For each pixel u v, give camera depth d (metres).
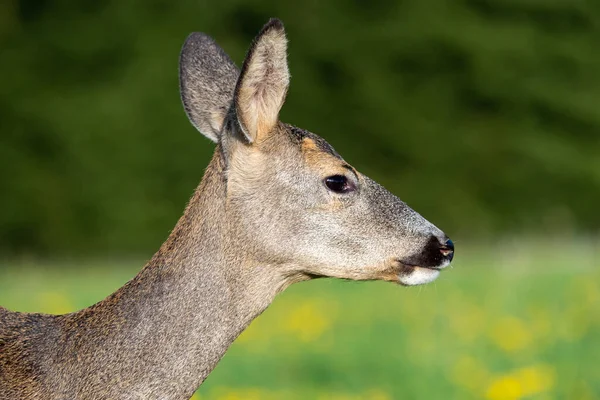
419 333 12.46
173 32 39.78
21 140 37.78
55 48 40.06
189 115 6.95
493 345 11.50
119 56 40.03
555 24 40.94
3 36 40.34
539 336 11.73
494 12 41.53
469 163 39.22
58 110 37.94
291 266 6.57
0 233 36.44
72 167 37.16
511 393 8.97
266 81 6.47
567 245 23.66
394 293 15.88
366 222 6.70
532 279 16.27
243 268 6.43
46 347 6.23
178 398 6.24
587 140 39.81
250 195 6.47
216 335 6.32
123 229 36.50
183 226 6.42
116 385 6.14
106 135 37.38
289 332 12.58
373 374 10.54
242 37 40.84
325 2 41.47
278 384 10.27
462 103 40.62
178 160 37.44
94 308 6.33
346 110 40.47
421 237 6.75
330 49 40.78
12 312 6.47
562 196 38.62
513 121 39.97
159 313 6.24
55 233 36.34
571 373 10.12
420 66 40.66
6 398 6.09
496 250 23.80
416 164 39.62
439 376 10.27
